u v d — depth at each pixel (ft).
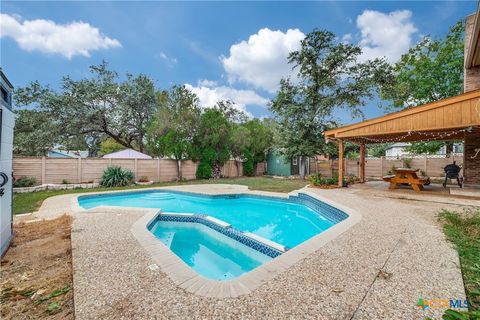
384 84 44.34
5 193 11.10
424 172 46.62
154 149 48.34
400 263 8.95
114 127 58.39
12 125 12.09
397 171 30.19
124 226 14.76
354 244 10.99
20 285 7.95
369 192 27.94
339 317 5.93
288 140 48.11
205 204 30.83
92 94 52.90
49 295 7.32
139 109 61.46
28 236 13.01
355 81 45.70
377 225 14.19
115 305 6.59
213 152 52.80
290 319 5.88
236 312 6.19
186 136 49.24
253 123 65.87
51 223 15.74
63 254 10.52
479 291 6.29
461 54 40.81
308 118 46.68
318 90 48.26
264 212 27.20
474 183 28.45
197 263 15.05
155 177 45.75
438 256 9.55
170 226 20.80
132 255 10.14
